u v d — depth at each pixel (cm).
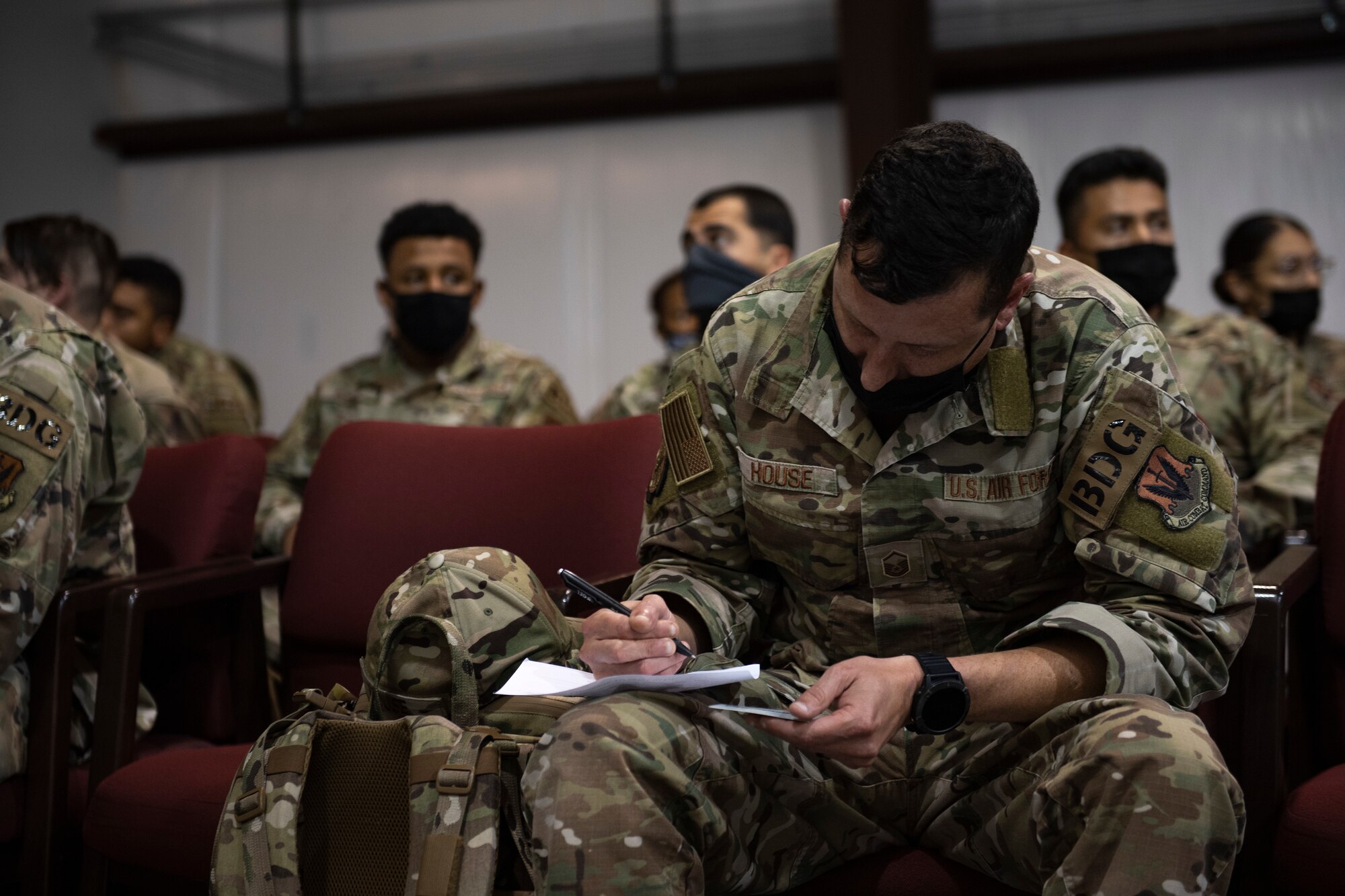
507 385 337
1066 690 121
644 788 112
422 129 653
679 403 147
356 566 196
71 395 181
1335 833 128
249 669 201
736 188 342
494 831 115
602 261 641
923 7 577
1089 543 130
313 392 333
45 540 171
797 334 139
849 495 136
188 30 672
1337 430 171
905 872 127
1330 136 572
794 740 113
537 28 645
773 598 149
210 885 127
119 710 170
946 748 133
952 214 110
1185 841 104
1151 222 275
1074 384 131
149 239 682
